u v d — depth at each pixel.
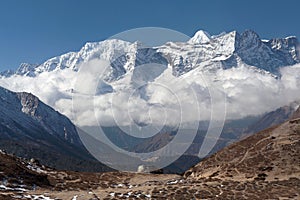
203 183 80.19
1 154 82.19
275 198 70.19
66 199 64.56
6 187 67.62
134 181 82.56
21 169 77.19
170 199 67.94
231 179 86.62
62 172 85.56
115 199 65.75
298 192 73.88
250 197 70.69
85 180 81.69
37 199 62.47
